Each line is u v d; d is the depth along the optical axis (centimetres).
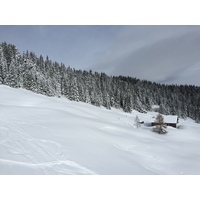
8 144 1077
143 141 2142
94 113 4675
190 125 6153
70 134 1648
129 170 1042
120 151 1530
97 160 1120
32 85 5978
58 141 1341
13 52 7431
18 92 4688
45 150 1091
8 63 6681
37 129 1577
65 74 8306
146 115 7556
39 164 872
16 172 752
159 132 3375
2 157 877
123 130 2614
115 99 8269
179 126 5341
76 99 6581
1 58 5888
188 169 1353
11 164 815
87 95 7025
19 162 853
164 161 1530
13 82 5538
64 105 4250
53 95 6356
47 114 2502
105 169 972
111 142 1767
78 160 1034
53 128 1736
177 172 1269
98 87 8819
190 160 1622
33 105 3784
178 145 2342
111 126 2633
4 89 4588
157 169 1307
